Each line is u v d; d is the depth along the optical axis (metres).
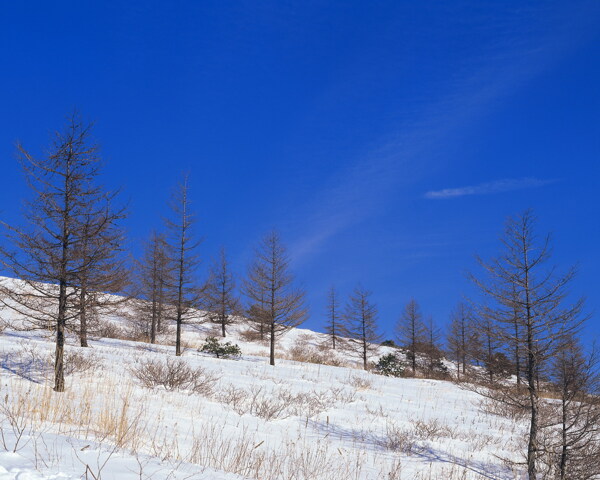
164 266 26.48
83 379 12.72
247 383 16.55
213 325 43.69
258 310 27.09
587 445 9.06
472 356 10.18
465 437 12.38
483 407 17.67
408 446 10.57
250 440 8.65
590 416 9.12
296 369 24.05
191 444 7.16
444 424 13.77
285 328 27.50
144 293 27.53
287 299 27.09
